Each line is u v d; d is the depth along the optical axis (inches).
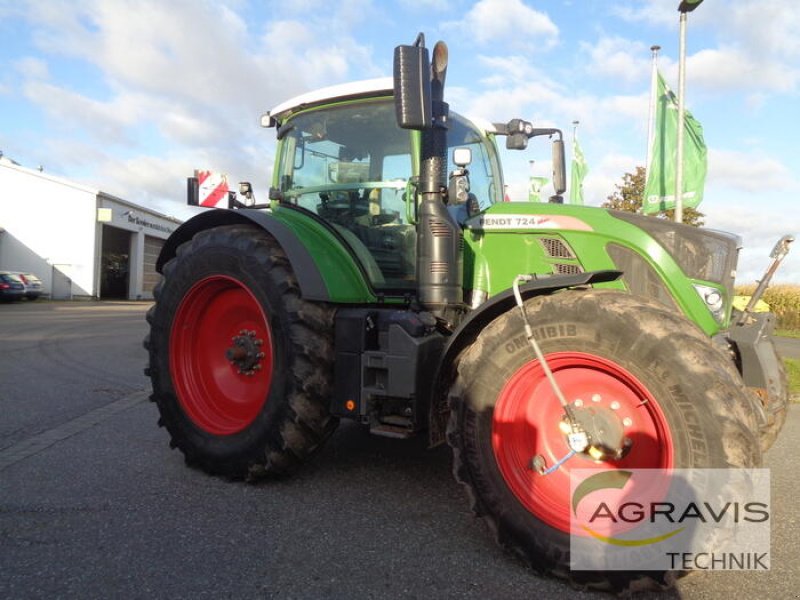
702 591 101.3
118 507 131.5
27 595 95.7
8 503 133.0
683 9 304.2
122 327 589.0
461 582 102.1
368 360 134.6
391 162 158.4
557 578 103.5
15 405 228.5
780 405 131.6
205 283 158.6
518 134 197.5
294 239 148.3
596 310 104.3
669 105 346.6
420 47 125.7
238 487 145.0
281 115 182.7
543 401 111.4
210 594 97.0
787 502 143.4
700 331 102.2
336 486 146.4
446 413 128.9
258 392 156.6
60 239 1253.1
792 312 788.0
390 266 156.9
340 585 100.4
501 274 147.0
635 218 136.8
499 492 108.4
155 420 209.5
